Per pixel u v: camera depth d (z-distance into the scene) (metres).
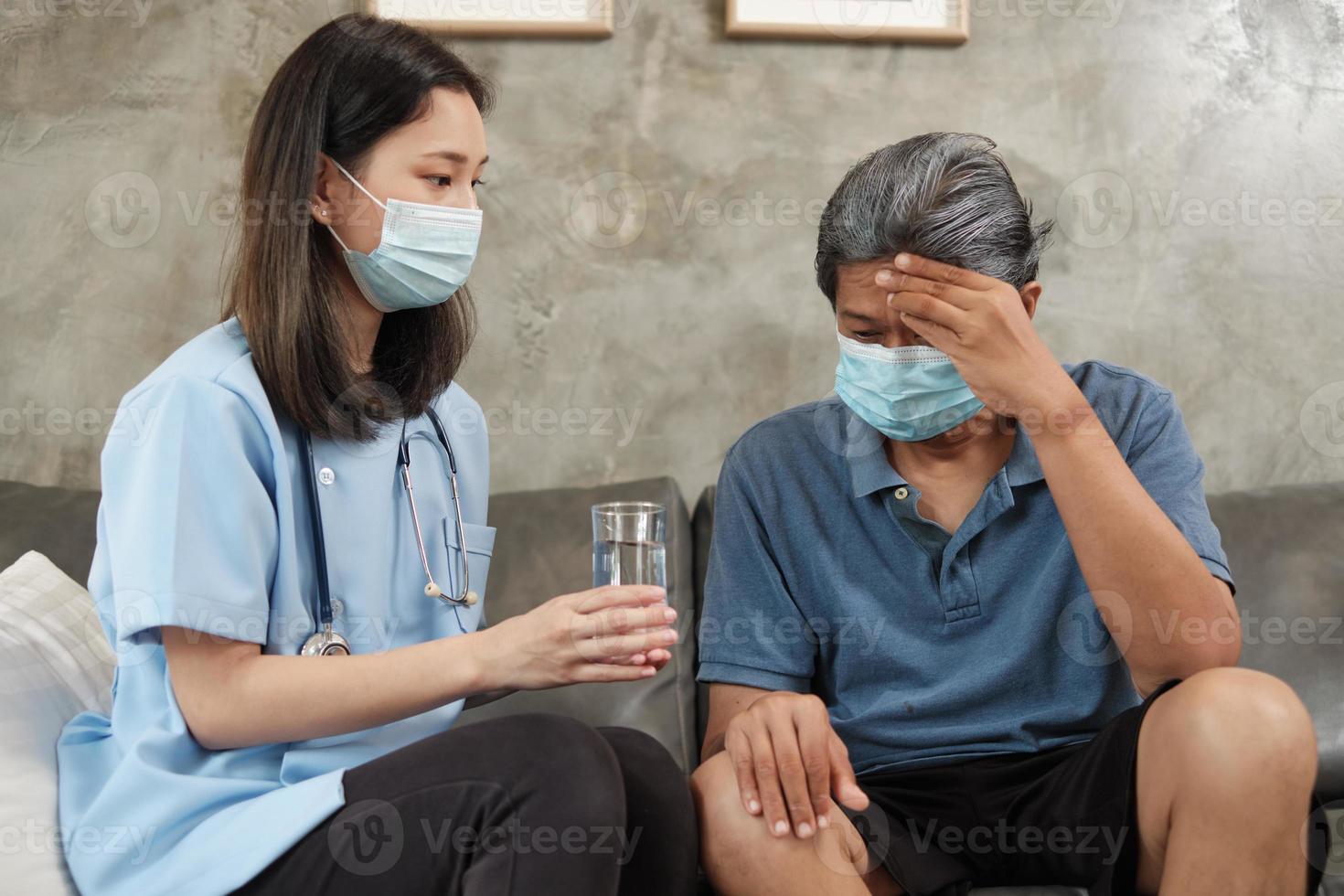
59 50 2.15
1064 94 2.23
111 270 2.16
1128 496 1.25
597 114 2.19
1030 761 1.35
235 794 1.15
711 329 2.21
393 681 1.13
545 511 1.95
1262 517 1.91
